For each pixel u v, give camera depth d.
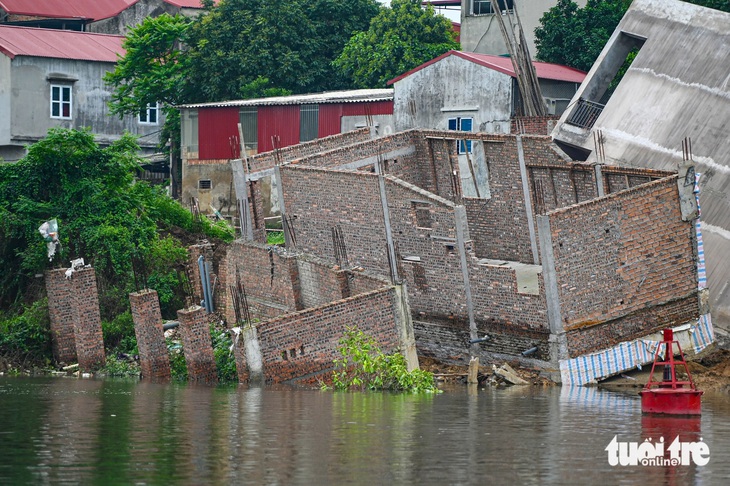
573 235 57.78
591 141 72.75
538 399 51.72
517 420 43.69
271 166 76.81
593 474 33.28
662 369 59.78
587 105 74.94
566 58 94.69
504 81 83.62
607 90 86.25
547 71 88.56
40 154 75.62
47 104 110.69
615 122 71.94
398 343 58.34
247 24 107.88
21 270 74.50
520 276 68.25
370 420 43.22
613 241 58.66
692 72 69.88
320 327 57.09
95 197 75.62
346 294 62.66
